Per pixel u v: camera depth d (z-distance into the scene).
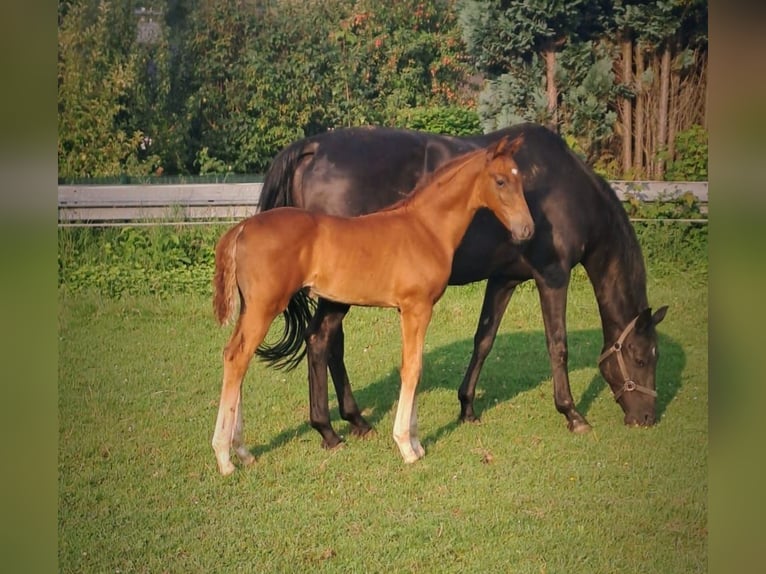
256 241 5.38
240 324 5.46
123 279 9.93
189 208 10.86
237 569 4.53
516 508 5.27
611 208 6.58
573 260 6.46
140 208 10.71
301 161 6.32
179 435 6.27
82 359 8.00
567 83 11.34
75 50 11.59
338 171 6.19
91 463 5.72
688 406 7.04
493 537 4.92
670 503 5.30
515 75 11.55
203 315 9.38
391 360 8.27
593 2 11.13
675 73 11.08
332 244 5.52
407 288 5.67
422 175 6.31
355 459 5.85
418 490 5.46
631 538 4.92
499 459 5.94
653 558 4.70
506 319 9.70
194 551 4.70
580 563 4.66
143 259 10.22
